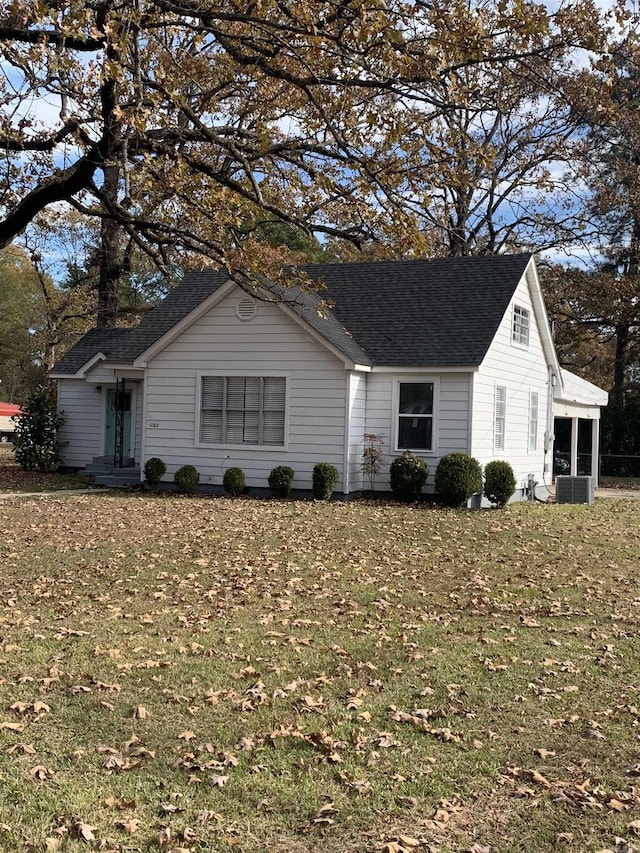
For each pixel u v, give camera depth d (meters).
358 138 9.16
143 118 8.11
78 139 8.89
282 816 4.40
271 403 19.88
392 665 7.09
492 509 18.69
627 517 18.27
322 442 19.39
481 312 20.20
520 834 4.26
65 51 8.15
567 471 31.14
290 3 8.38
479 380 19.34
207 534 13.41
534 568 11.66
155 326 22.98
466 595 9.94
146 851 4.01
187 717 5.77
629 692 6.52
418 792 4.72
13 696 6.06
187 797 4.57
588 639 8.11
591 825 4.37
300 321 19.09
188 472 20.11
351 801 4.58
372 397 19.92
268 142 8.98
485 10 9.48
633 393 40.16
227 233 10.54
